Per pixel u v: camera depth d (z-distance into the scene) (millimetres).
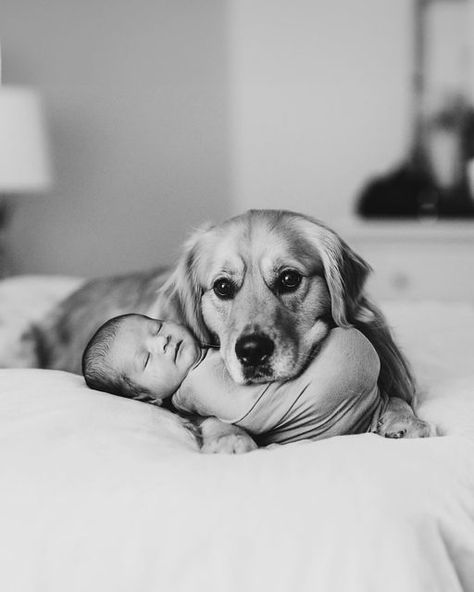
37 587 890
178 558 870
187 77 3445
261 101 3428
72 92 3459
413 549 835
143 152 3492
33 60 3447
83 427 1029
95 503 919
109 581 879
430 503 898
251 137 3455
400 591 807
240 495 896
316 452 965
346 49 3344
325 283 1131
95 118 3477
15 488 950
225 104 3451
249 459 962
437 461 971
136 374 1127
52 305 1912
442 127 3252
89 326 1574
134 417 1062
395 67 3312
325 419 1074
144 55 3436
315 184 3441
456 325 1819
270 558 850
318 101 3391
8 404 1108
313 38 3361
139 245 3545
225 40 3412
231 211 3512
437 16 3242
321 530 853
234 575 850
